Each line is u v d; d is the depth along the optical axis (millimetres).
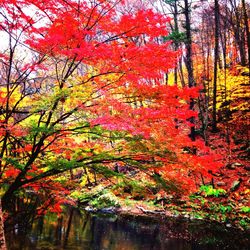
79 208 18719
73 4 6461
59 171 7305
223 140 20281
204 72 26641
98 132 6781
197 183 17578
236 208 14875
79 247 10312
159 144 6797
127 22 6461
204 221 14703
